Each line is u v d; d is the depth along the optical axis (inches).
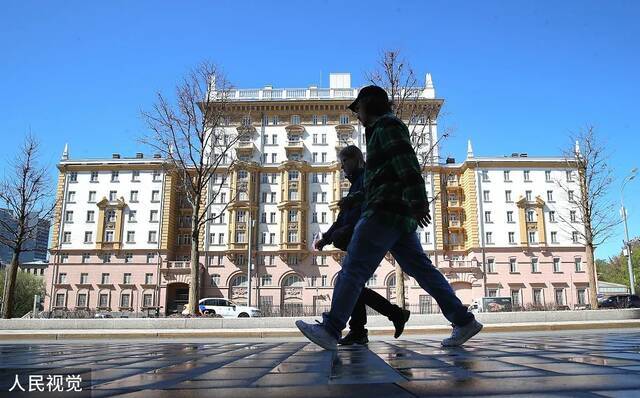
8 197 1000.9
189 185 1021.2
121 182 2393.0
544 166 2358.5
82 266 2315.5
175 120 957.8
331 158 2380.7
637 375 85.0
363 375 91.4
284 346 234.7
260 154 2384.4
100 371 106.9
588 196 1178.6
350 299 143.4
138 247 2319.1
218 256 2297.0
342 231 199.2
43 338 622.2
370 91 150.1
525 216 2314.2
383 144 141.3
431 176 2375.7
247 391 74.1
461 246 2372.0
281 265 2267.5
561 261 2273.6
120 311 2241.6
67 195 2390.5
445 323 668.1
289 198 2303.2
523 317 679.7
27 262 3649.1
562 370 93.4
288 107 2423.7
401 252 160.9
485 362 111.4
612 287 2933.1
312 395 69.7
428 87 2269.9
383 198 139.5
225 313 1485.0
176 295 2333.9
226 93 1027.3
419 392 71.0
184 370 108.4
